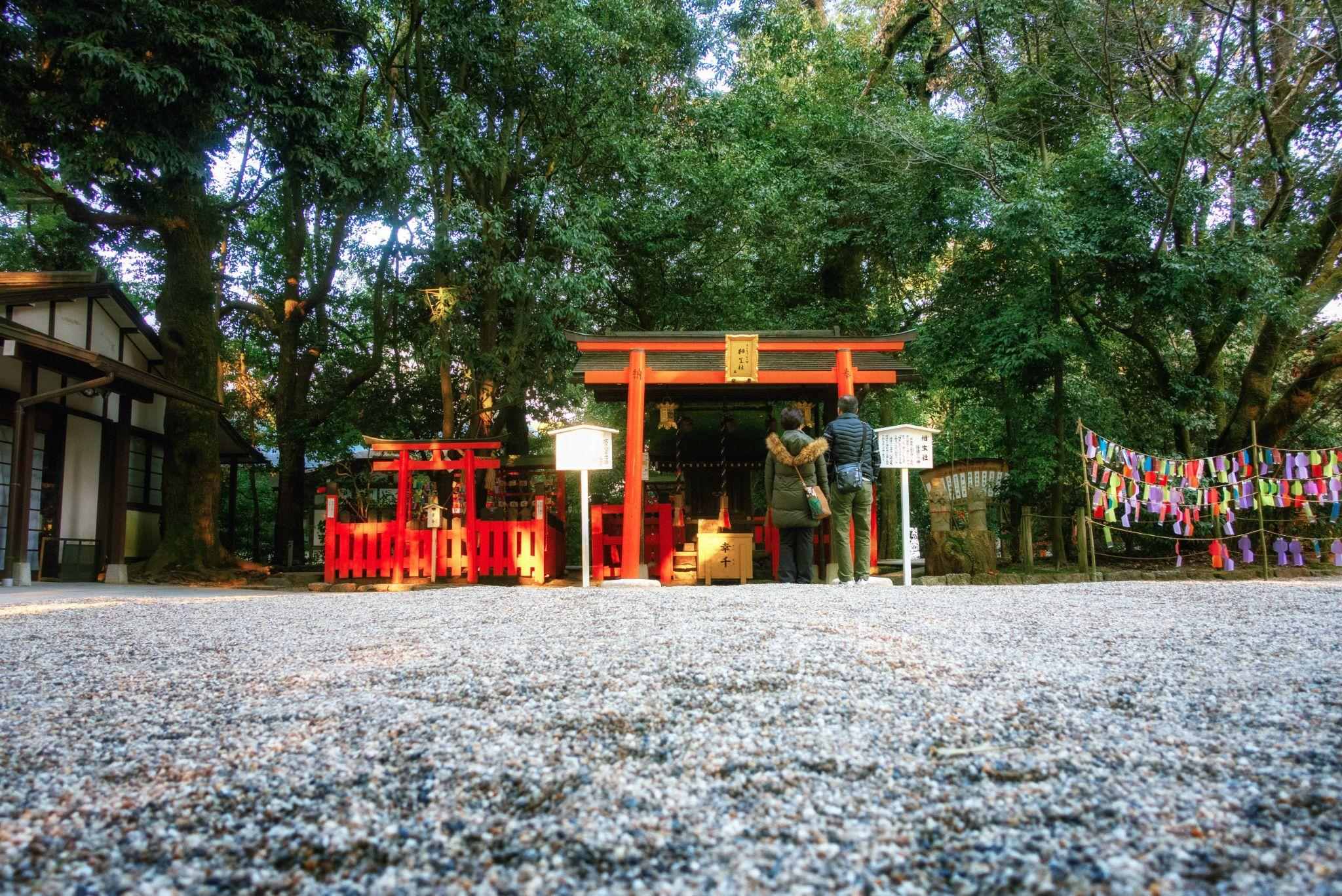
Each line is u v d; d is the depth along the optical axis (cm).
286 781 220
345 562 1172
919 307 1842
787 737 248
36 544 1273
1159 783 209
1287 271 1364
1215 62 1312
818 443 813
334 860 176
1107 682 311
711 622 444
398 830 188
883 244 1655
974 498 1195
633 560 938
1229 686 305
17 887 164
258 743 253
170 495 1319
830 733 251
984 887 159
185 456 1324
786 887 160
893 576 1107
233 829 192
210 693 325
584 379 983
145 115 1066
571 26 1328
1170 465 1037
